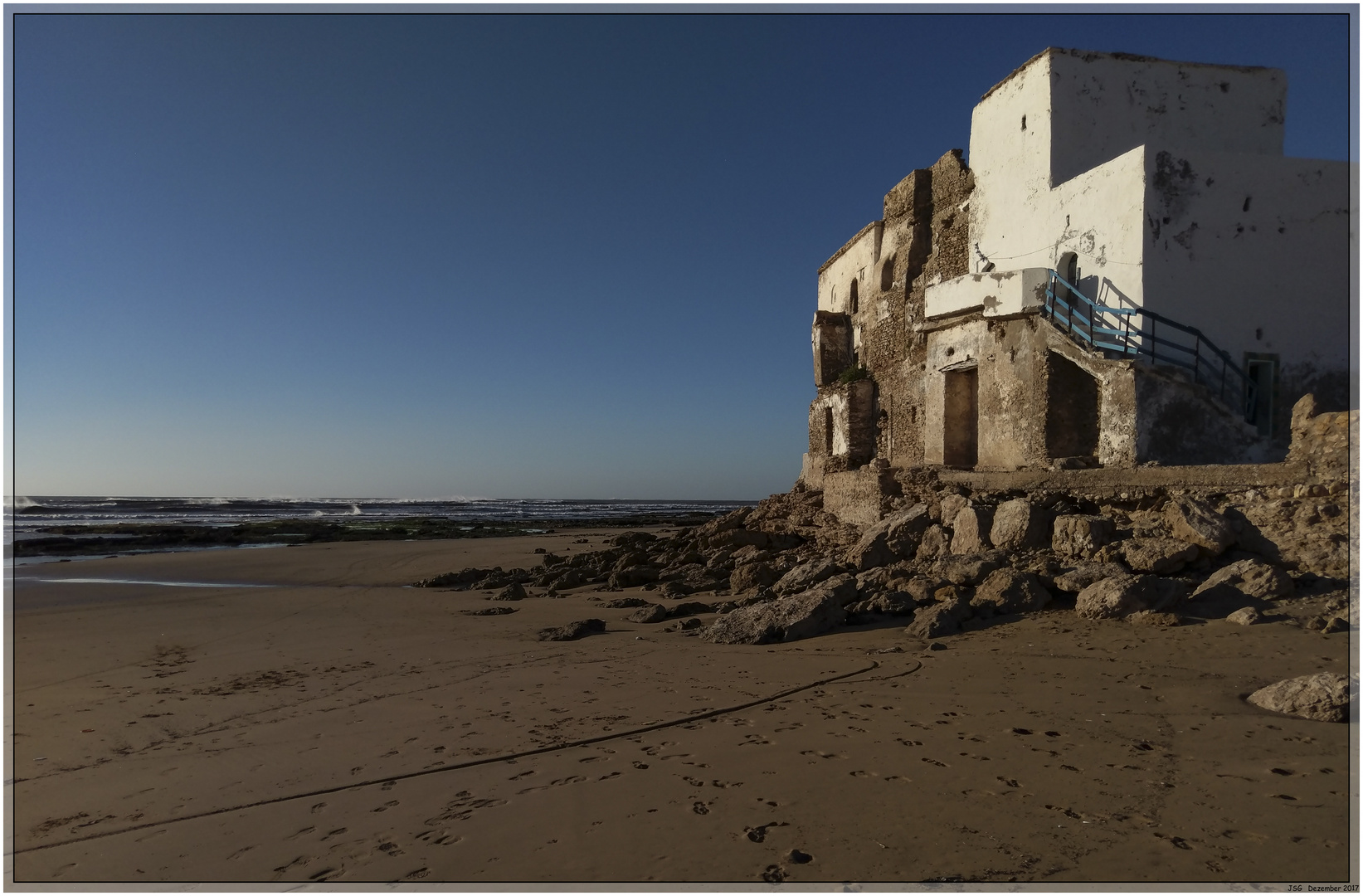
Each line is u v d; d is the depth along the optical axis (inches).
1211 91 649.0
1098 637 307.1
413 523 2165.4
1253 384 543.2
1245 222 541.6
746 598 509.0
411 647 415.2
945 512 480.4
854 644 343.9
